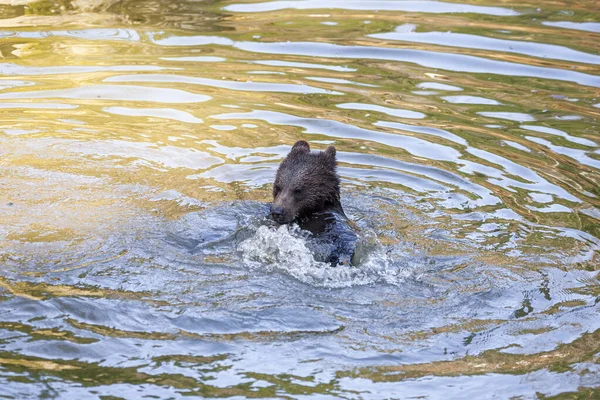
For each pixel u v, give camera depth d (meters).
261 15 26.16
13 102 18.38
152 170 15.16
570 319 10.25
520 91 19.77
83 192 13.87
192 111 18.33
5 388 8.29
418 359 9.25
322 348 9.36
